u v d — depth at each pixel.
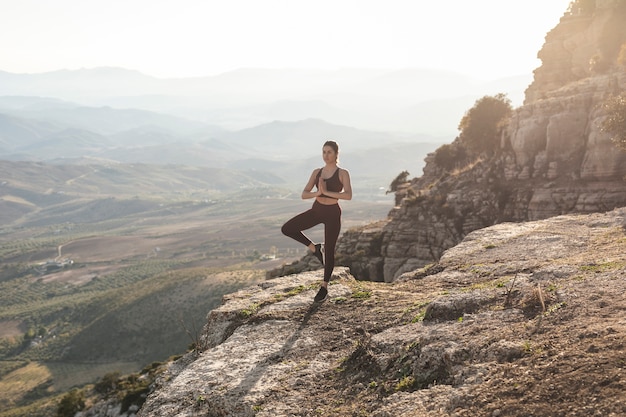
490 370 5.32
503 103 58.97
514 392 4.71
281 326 9.17
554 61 65.94
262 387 7.07
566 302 6.58
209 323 10.73
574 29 64.12
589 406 4.09
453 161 69.62
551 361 4.97
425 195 54.00
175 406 7.25
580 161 41.34
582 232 13.75
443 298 7.91
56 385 182.50
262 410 6.49
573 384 4.45
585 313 6.04
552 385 4.56
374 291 10.36
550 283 7.88
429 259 47.97
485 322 6.74
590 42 61.09
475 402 4.84
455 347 6.08
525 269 10.04
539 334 5.81
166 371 10.09
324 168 8.91
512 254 12.19
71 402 79.75
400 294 9.90
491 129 58.47
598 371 4.47
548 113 43.62
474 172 51.94
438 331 6.75
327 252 9.27
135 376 49.44
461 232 46.53
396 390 5.96
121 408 39.41
